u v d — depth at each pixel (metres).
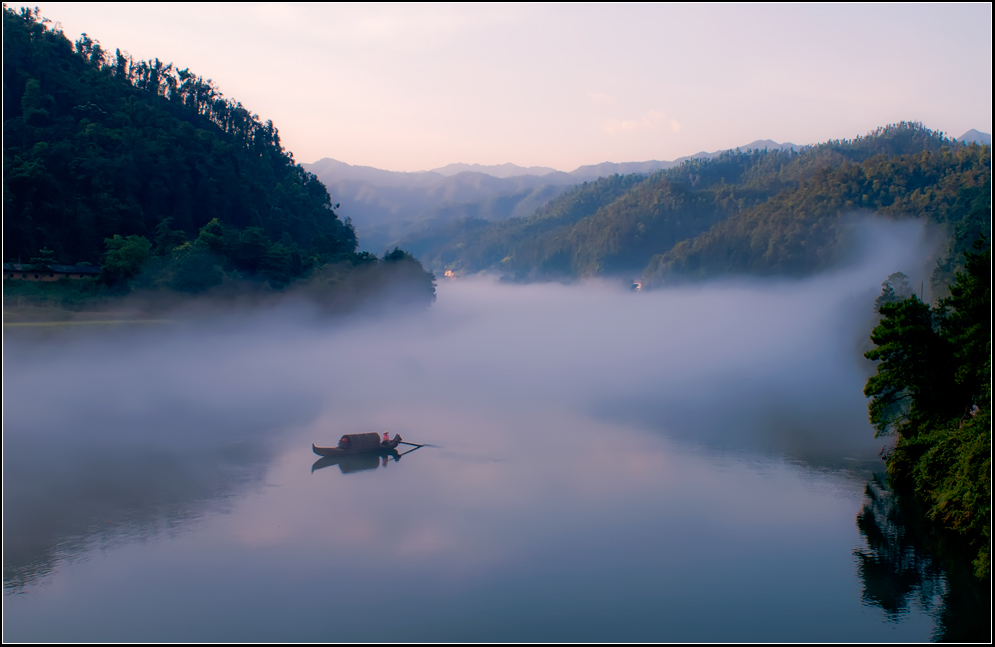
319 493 75.19
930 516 62.59
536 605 50.81
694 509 69.56
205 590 53.31
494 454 91.69
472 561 58.31
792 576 55.03
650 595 52.47
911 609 49.97
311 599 51.91
